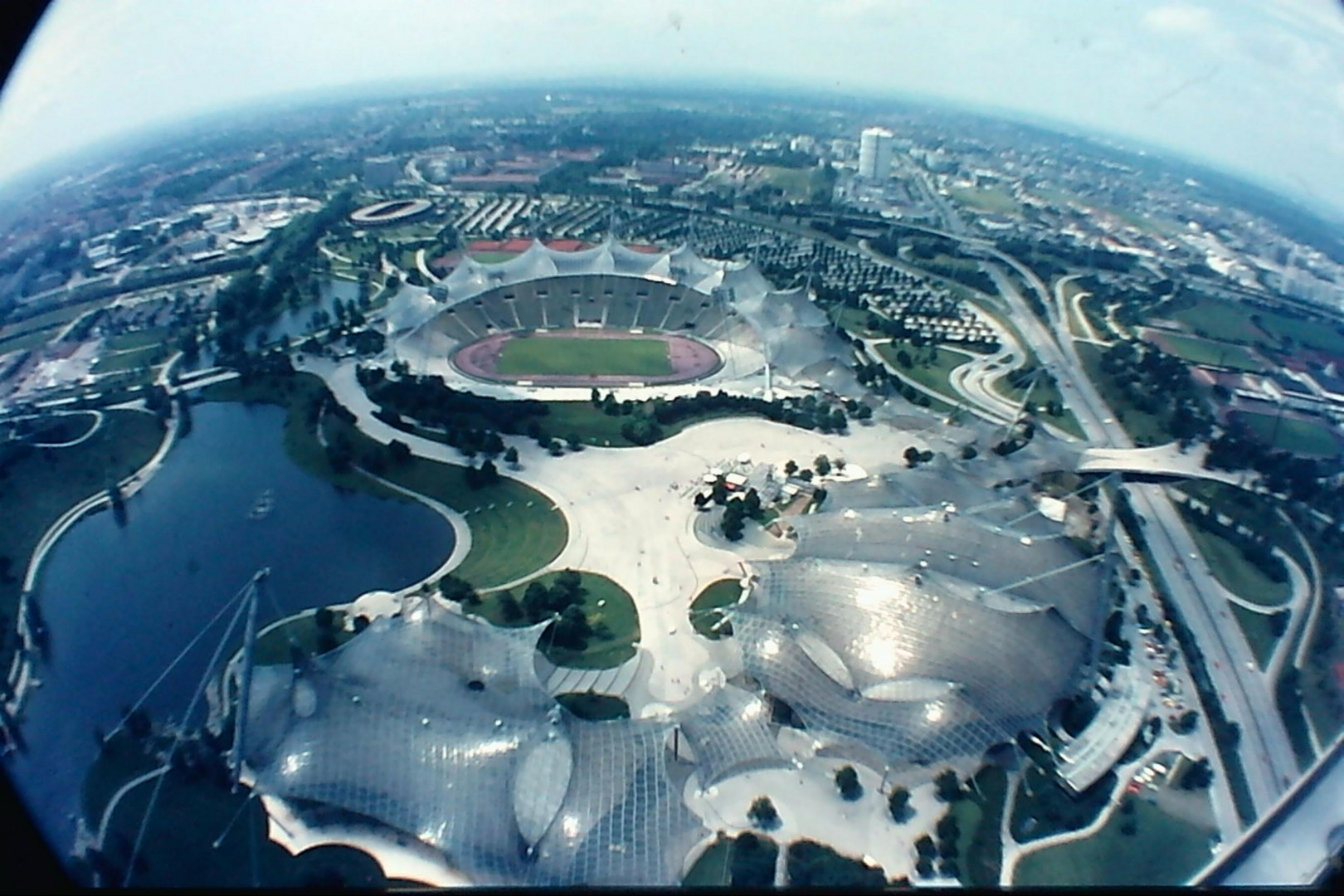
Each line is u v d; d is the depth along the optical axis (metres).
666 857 108.12
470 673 132.62
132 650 150.25
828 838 120.06
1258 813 127.06
